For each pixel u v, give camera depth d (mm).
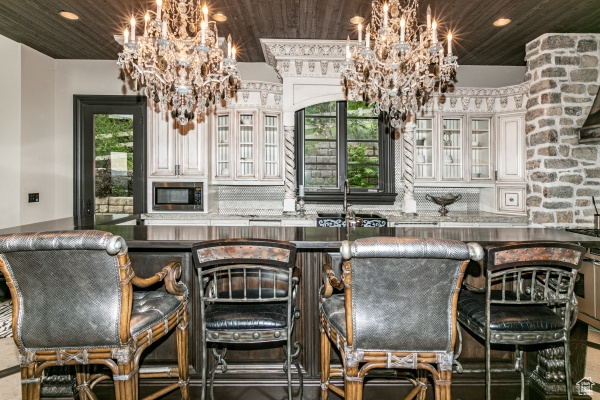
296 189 4961
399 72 2719
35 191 4453
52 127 4707
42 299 1362
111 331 1373
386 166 4988
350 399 1395
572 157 3908
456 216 4461
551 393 1972
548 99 3881
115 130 4785
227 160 4641
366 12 3404
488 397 1560
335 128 5016
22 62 4215
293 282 1823
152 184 4473
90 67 4742
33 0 3166
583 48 3877
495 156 4652
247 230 2338
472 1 3115
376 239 1300
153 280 1592
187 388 1883
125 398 1400
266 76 4938
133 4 3215
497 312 1666
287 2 3213
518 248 1502
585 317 2348
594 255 2287
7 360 2582
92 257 1331
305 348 2078
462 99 4664
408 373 2006
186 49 2617
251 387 2068
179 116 2893
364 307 1371
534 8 3256
